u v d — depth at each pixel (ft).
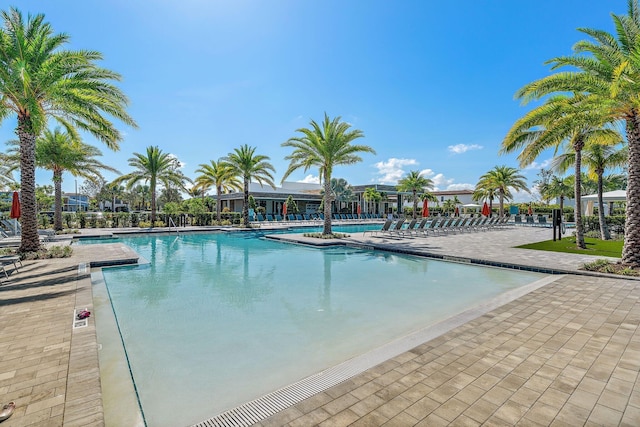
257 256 35.94
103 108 34.27
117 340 12.67
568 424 6.83
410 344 11.22
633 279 21.11
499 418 7.04
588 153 46.26
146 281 23.76
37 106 29.07
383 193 135.33
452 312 16.71
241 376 10.42
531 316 14.07
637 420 6.95
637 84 21.20
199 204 86.53
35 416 7.07
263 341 13.16
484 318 13.88
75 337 11.50
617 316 14.01
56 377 8.74
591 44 24.58
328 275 25.72
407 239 48.03
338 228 83.46
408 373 9.12
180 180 83.56
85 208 195.42
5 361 9.64
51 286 19.20
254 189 130.62
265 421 7.15
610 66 23.94
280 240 50.31
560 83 25.11
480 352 10.46
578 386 8.36
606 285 19.92
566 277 22.52
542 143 29.07
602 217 46.57
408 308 17.39
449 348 10.80
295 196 127.65
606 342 11.19
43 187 164.04
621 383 8.49
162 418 8.20
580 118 25.53
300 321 15.47
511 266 27.25
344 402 7.77
